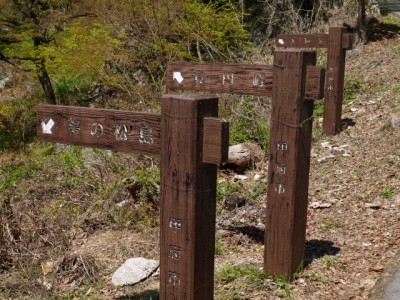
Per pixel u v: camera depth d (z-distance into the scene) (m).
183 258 2.50
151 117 2.52
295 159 3.48
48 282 4.09
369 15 13.18
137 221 5.10
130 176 5.77
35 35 11.68
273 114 3.53
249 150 6.42
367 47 11.18
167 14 9.55
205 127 2.38
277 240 3.59
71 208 5.41
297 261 3.65
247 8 12.70
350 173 5.68
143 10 9.71
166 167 2.49
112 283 4.00
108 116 2.68
